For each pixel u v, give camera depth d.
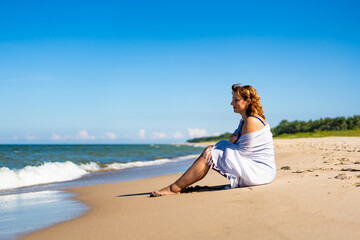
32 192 5.56
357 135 40.25
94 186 6.00
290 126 75.75
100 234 2.31
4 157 12.82
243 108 3.88
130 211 3.07
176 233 2.18
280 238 1.92
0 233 2.55
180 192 3.87
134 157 17.41
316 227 2.07
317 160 7.79
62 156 15.17
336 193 2.96
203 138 166.88
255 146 3.75
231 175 3.72
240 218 2.41
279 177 4.52
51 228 2.63
